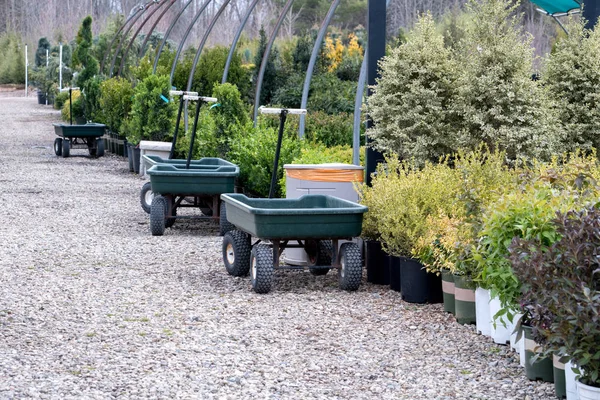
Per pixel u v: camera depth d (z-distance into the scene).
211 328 6.04
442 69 8.48
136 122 17.11
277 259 7.18
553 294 4.15
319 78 20.95
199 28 54.97
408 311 6.58
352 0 53.91
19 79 61.19
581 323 4.01
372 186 8.32
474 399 4.62
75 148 21.52
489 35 8.25
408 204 6.95
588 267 4.19
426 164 7.78
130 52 33.94
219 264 8.45
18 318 6.24
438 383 4.89
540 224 5.01
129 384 4.81
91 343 5.63
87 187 14.71
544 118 8.16
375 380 4.94
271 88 21.34
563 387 4.58
